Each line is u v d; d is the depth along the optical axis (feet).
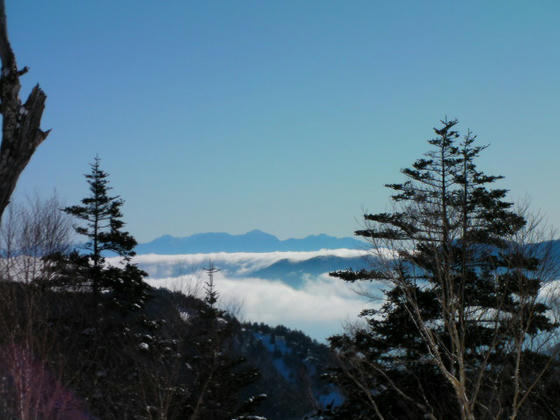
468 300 38.06
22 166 23.43
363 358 46.88
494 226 37.04
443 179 54.90
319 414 50.11
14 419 40.27
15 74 23.40
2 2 23.53
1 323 45.91
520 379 34.50
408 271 39.99
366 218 42.83
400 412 49.62
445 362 44.42
